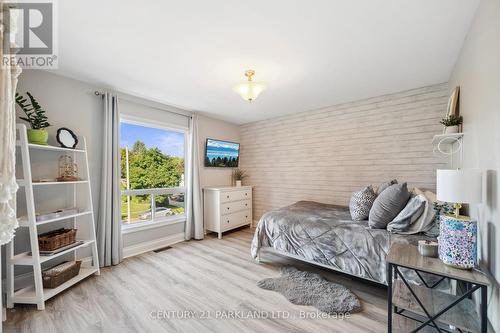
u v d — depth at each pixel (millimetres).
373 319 1776
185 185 4082
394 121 3170
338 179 3707
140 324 1725
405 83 2824
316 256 2426
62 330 1660
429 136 2906
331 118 3779
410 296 1595
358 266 2131
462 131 2004
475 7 1496
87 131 2783
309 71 2473
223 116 4457
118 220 2930
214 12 1540
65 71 2465
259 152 4812
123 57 2166
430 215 2041
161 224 3602
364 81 2756
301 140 4160
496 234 1269
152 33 1785
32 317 1803
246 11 1529
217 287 2277
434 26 1697
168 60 2225
